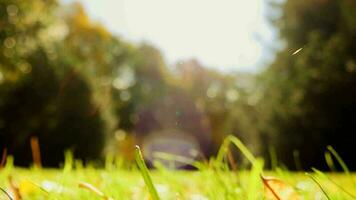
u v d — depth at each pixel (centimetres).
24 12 2441
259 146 2064
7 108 2595
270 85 2264
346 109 1858
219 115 4431
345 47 1894
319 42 2052
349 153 1847
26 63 2684
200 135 4338
